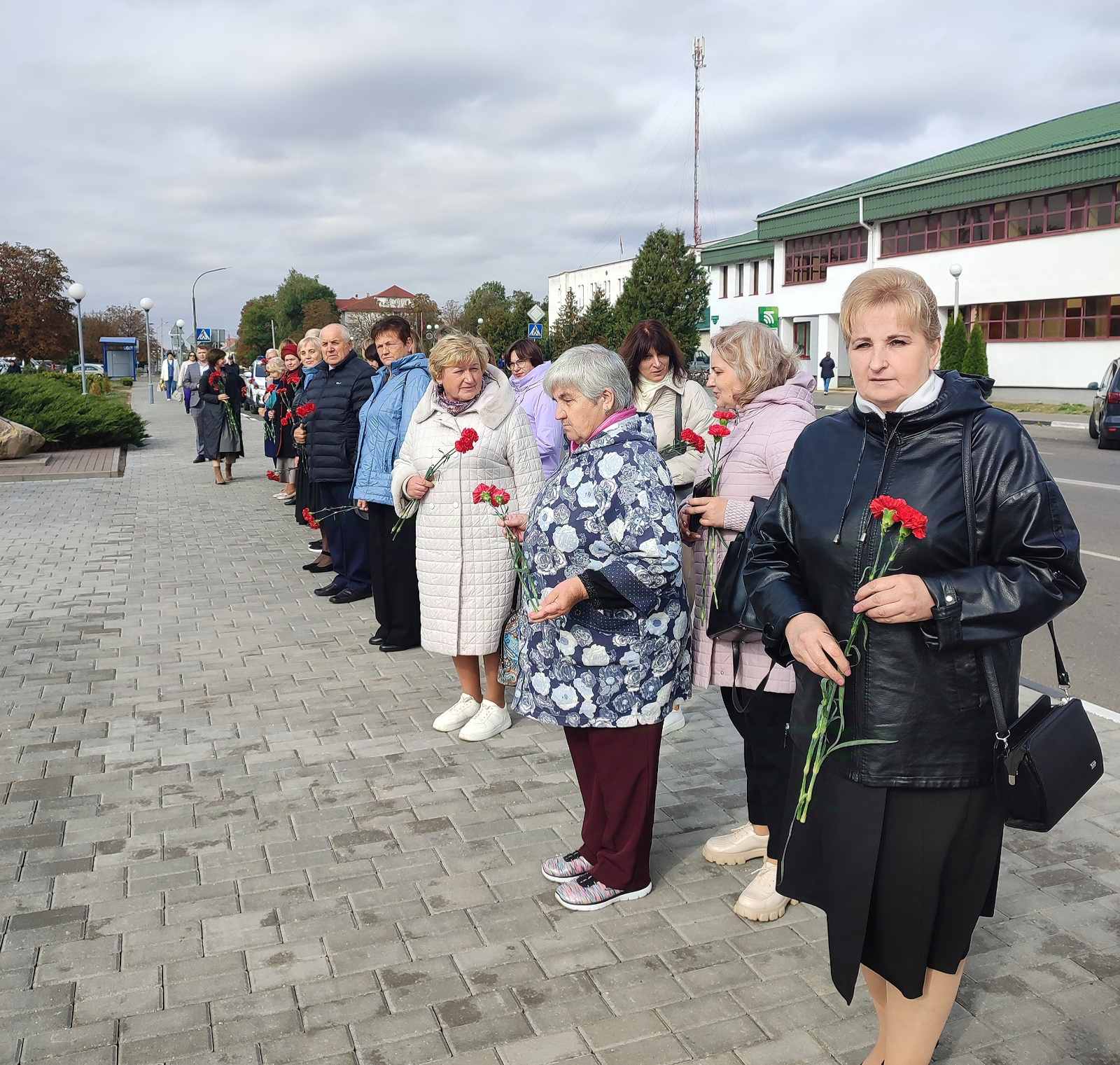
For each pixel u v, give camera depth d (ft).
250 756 15.02
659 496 10.19
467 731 15.61
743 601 8.15
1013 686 6.77
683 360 15.40
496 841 12.34
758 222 137.08
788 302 135.13
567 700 10.52
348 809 13.24
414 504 15.76
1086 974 9.61
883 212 114.73
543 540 10.61
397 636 20.48
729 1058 8.46
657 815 13.15
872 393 6.83
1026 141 108.99
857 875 6.84
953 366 92.12
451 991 9.39
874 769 6.72
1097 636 21.68
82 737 15.79
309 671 19.22
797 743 7.45
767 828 11.49
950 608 6.24
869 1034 8.76
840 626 6.97
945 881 6.84
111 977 9.61
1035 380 100.94
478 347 15.65
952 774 6.63
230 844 12.27
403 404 19.77
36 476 49.24
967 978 9.54
